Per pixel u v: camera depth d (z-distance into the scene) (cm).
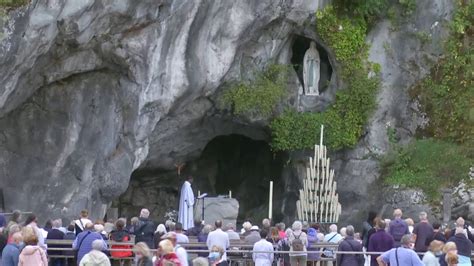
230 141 4862
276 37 4378
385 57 4466
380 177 4456
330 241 3334
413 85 4481
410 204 4344
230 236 3306
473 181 4328
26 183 3997
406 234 2764
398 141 4475
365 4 4419
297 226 3022
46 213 4000
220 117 4447
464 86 4450
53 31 3728
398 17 4472
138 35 3988
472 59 4438
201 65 4166
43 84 3978
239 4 4175
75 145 4059
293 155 4559
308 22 4384
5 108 3881
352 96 4431
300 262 2936
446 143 4428
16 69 3722
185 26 4075
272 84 4381
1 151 3978
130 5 3847
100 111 4091
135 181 4672
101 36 3903
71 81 4050
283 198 4641
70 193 4047
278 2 4228
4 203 3966
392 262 2541
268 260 2948
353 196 4469
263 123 4491
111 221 4134
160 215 4738
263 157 4809
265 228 3238
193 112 4344
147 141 4225
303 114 4456
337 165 4506
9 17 3625
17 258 2467
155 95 4122
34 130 4016
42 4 3672
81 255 2714
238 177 4872
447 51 4456
